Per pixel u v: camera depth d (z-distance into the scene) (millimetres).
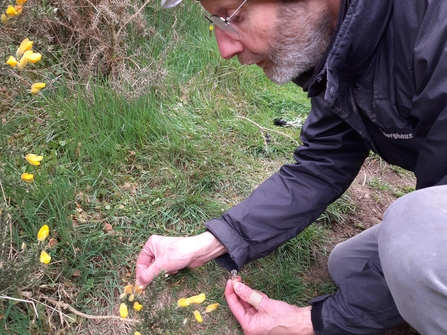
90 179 690
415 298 413
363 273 520
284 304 562
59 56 910
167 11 1137
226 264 607
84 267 582
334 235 774
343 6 435
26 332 496
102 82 915
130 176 744
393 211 442
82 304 558
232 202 770
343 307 524
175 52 1056
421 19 415
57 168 659
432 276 391
